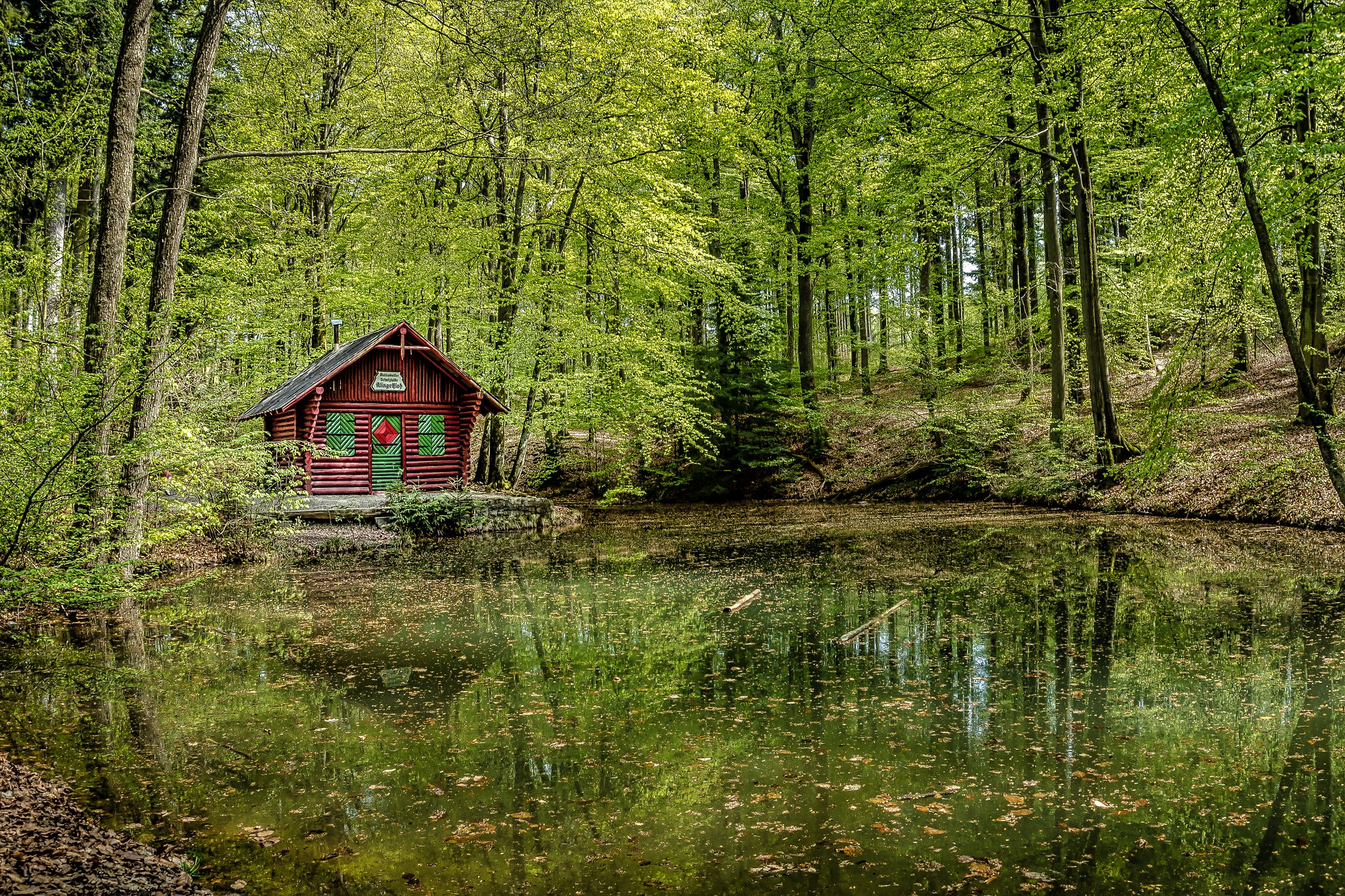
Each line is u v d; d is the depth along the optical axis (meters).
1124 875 3.83
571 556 15.71
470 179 24.19
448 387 22.14
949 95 19.61
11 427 7.63
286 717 6.44
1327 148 8.30
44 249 15.84
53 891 3.64
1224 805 4.57
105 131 15.21
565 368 24.88
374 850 4.22
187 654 8.45
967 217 35.72
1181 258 13.16
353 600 11.29
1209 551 13.26
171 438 9.32
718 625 9.52
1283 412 18.94
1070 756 5.36
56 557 8.68
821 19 20.34
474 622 9.84
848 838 4.26
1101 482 20.27
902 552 14.87
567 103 17.55
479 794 4.93
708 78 21.48
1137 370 25.48
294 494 16.11
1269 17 8.62
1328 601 9.55
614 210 21.75
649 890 3.76
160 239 10.84
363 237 22.89
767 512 23.75
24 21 14.07
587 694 6.97
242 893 3.78
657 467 30.06
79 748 5.79
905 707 6.46
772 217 27.48
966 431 24.44
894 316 29.86
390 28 18.88
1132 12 11.23
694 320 30.23
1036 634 8.66
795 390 28.58
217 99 20.80
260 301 17.08
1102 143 18.97
